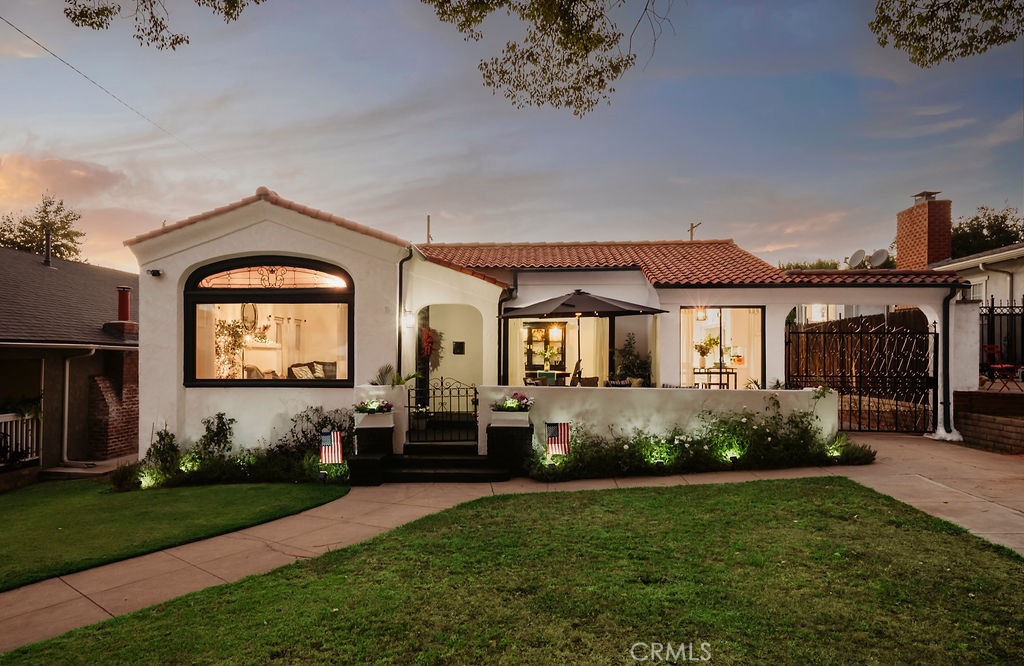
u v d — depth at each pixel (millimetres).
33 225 31438
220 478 10188
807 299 12195
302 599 4895
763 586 4863
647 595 4758
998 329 15422
